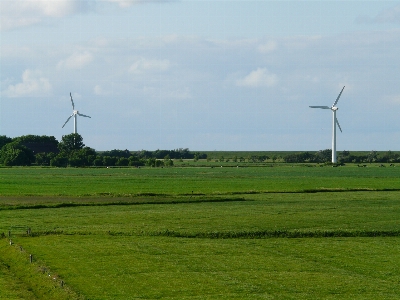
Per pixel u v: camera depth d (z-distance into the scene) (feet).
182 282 218.79
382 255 266.36
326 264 249.14
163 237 308.19
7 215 390.01
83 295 203.62
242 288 211.61
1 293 208.44
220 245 286.46
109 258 256.11
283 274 230.89
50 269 238.07
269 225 345.51
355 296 203.82
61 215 390.01
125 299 199.11
